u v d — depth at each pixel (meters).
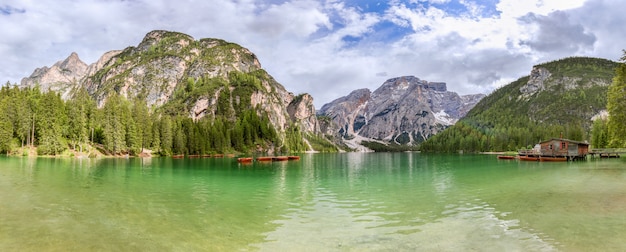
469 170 64.12
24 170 56.62
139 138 142.50
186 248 16.89
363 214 24.77
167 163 91.31
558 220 21.25
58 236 18.17
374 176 54.47
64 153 114.44
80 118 124.31
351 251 16.52
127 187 38.62
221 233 19.73
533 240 17.44
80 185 39.28
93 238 18.02
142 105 181.38
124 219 22.44
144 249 16.55
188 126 176.62
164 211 25.41
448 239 18.11
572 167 66.06
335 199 31.44
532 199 28.94
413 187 39.25
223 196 33.25
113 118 133.50
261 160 111.88
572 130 176.62
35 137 116.88
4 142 104.06
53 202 27.64
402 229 20.39
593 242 16.78
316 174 59.22
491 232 19.14
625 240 16.97
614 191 31.88
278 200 30.98
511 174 53.62
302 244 17.75
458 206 26.97
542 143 103.69
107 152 131.00
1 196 29.72
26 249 16.02
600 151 104.69
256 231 20.22
